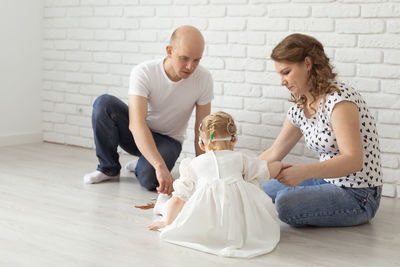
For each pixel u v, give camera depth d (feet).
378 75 8.74
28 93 12.82
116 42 11.71
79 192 8.41
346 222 6.91
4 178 9.11
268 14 9.68
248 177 6.37
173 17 10.82
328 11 9.06
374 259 5.87
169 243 6.17
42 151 11.86
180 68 7.54
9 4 12.11
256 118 10.05
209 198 6.08
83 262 5.48
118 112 8.86
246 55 10.01
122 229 6.64
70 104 12.66
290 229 6.88
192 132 10.93
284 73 6.46
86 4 12.07
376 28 8.66
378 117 8.82
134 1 11.33
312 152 9.48
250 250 5.89
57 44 12.72
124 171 10.14
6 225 6.58
